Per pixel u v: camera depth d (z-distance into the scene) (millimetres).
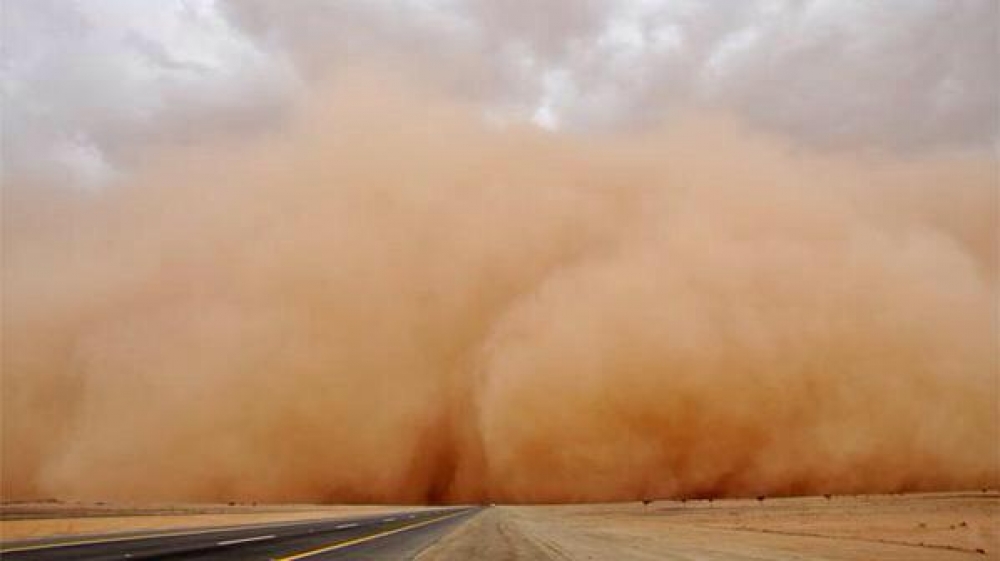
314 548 15328
